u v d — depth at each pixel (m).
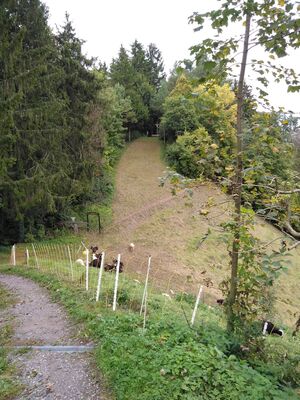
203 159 5.62
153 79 79.81
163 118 48.78
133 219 31.53
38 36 24.58
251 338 6.17
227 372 5.05
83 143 28.42
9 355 6.93
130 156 50.03
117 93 56.53
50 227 27.47
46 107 22.50
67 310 9.45
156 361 5.43
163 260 23.28
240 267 5.71
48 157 23.59
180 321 7.62
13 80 20.75
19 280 14.05
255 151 5.44
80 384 5.70
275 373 5.62
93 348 6.89
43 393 5.53
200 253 25.84
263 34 4.74
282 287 20.06
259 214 5.17
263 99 5.57
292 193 4.86
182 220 32.38
